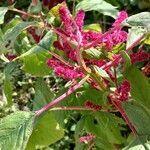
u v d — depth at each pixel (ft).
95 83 1.72
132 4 4.98
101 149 2.25
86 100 1.86
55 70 1.57
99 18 5.06
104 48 1.65
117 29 1.57
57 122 1.86
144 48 3.49
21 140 1.43
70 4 4.77
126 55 1.57
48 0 1.85
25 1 5.98
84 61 1.68
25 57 1.89
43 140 1.88
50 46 1.62
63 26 1.68
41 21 1.74
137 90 1.60
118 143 2.03
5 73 1.95
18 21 2.00
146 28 1.38
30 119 1.48
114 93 1.65
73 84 1.72
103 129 1.98
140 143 1.46
